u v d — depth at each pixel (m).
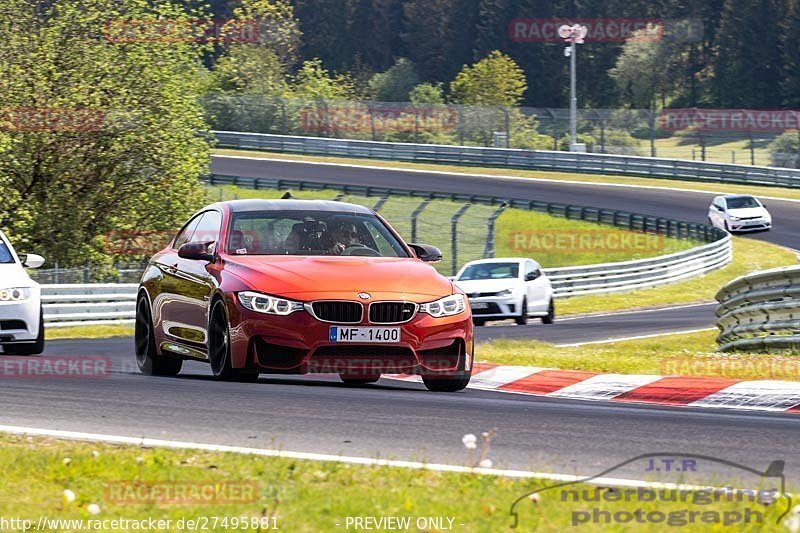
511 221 164.25
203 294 35.44
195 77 118.00
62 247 107.00
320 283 32.97
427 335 33.19
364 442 25.36
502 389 39.94
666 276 133.25
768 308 55.12
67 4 107.12
